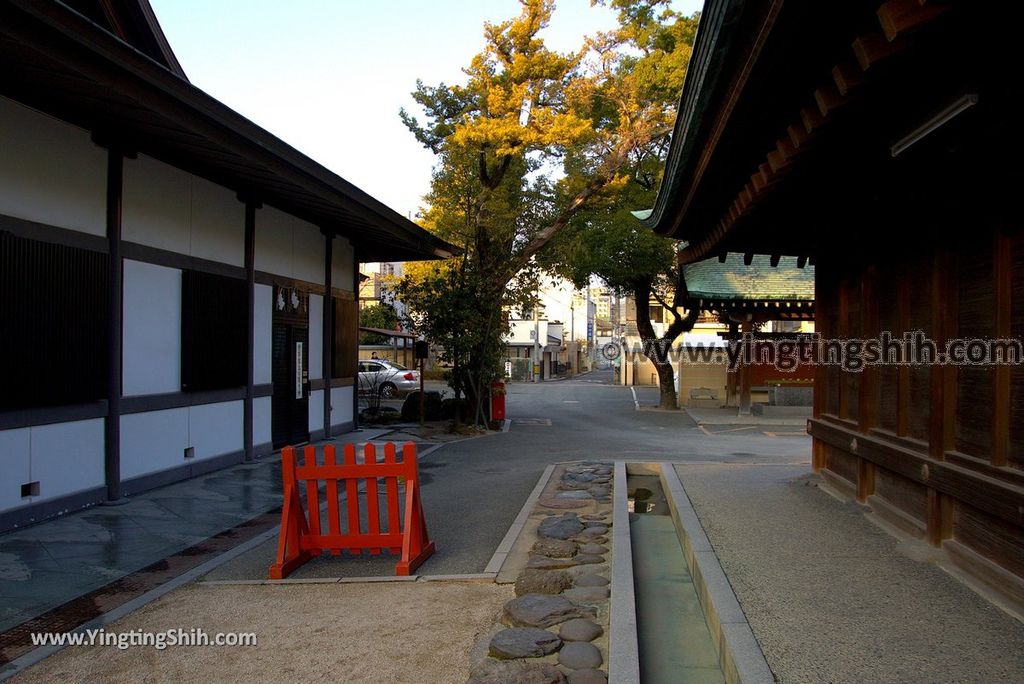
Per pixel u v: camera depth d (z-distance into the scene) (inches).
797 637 137.3
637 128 625.3
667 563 230.4
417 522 232.7
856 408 263.6
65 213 286.8
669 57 731.4
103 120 297.0
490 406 673.6
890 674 121.3
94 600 197.8
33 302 264.8
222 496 332.8
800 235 289.6
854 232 245.3
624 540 224.7
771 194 203.5
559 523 272.1
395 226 498.9
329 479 233.6
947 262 180.4
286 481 230.8
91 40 216.1
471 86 621.0
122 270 317.1
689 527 228.2
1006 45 106.1
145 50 386.9
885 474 233.3
